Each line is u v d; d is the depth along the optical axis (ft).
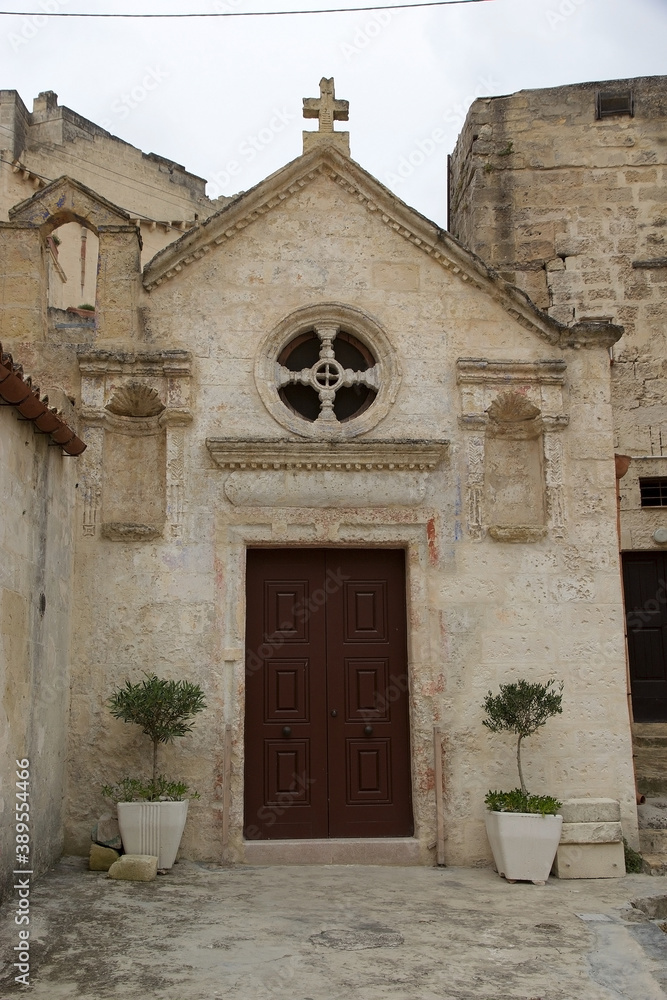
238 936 22.72
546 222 48.44
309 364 35.32
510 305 34.96
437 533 33.22
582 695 32.42
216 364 33.91
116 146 86.22
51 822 28.94
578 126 49.21
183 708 29.45
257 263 34.81
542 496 33.94
